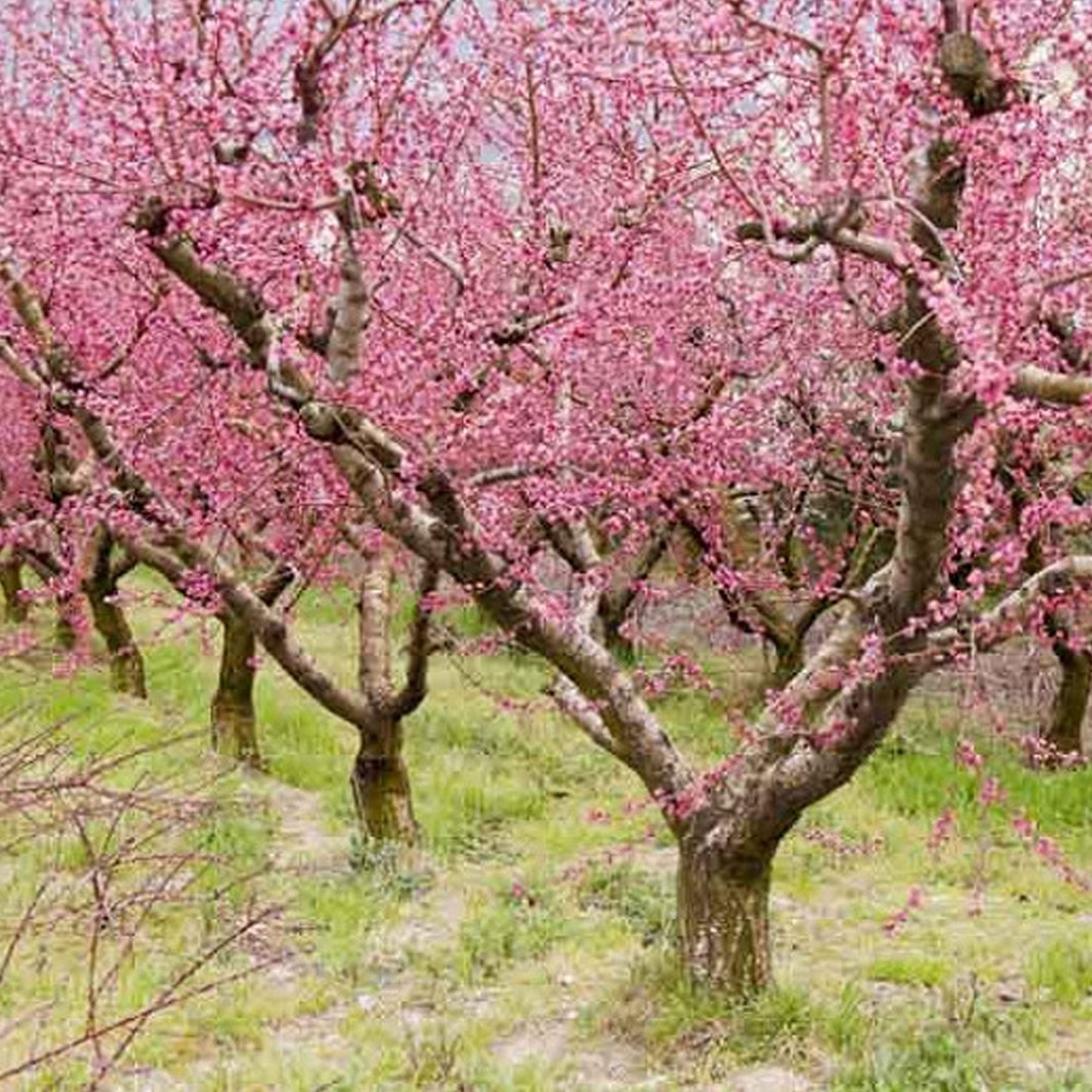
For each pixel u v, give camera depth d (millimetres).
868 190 4660
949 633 5902
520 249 7387
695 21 5055
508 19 6406
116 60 5516
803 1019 6762
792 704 6535
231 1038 6781
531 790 11812
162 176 5195
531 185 7812
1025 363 4965
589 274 7125
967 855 10242
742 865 6879
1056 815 11422
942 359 5000
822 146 4637
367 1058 6551
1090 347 6270
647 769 7141
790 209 6379
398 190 6637
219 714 12070
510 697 14891
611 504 9312
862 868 10031
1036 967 7777
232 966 7562
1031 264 4684
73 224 6648
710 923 6977
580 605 7715
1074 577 5988
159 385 9703
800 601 13273
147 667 15539
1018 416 4535
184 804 5754
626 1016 6934
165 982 7195
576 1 6121
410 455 6125
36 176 5641
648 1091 6254
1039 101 5113
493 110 8352
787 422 12188
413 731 13609
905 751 13180
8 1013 6625
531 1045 6875
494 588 6770
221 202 5156
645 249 8211
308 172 5344
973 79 4508
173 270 5719
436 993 7473
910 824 11117
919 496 5590
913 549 5820
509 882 9289
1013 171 4660
